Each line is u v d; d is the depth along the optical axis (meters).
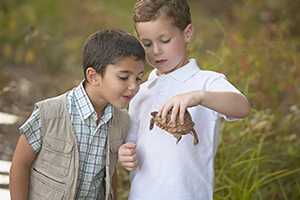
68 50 9.56
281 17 8.62
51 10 10.88
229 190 4.50
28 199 3.25
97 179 3.24
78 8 11.09
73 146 3.15
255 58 6.26
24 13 9.96
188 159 3.16
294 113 5.75
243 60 6.06
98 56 3.06
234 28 9.00
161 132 3.18
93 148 3.20
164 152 3.17
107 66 3.05
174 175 3.14
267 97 6.01
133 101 3.33
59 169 3.17
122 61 3.02
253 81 5.98
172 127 3.00
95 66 3.09
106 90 3.09
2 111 6.77
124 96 3.08
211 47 8.29
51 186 3.17
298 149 5.15
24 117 6.59
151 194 3.17
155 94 3.26
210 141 3.20
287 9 8.64
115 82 3.05
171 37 3.14
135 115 3.31
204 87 3.15
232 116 3.02
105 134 3.22
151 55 3.17
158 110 3.19
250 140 5.07
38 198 3.21
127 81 3.06
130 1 12.47
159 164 3.17
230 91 3.03
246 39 7.61
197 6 13.04
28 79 8.37
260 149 4.83
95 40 3.09
